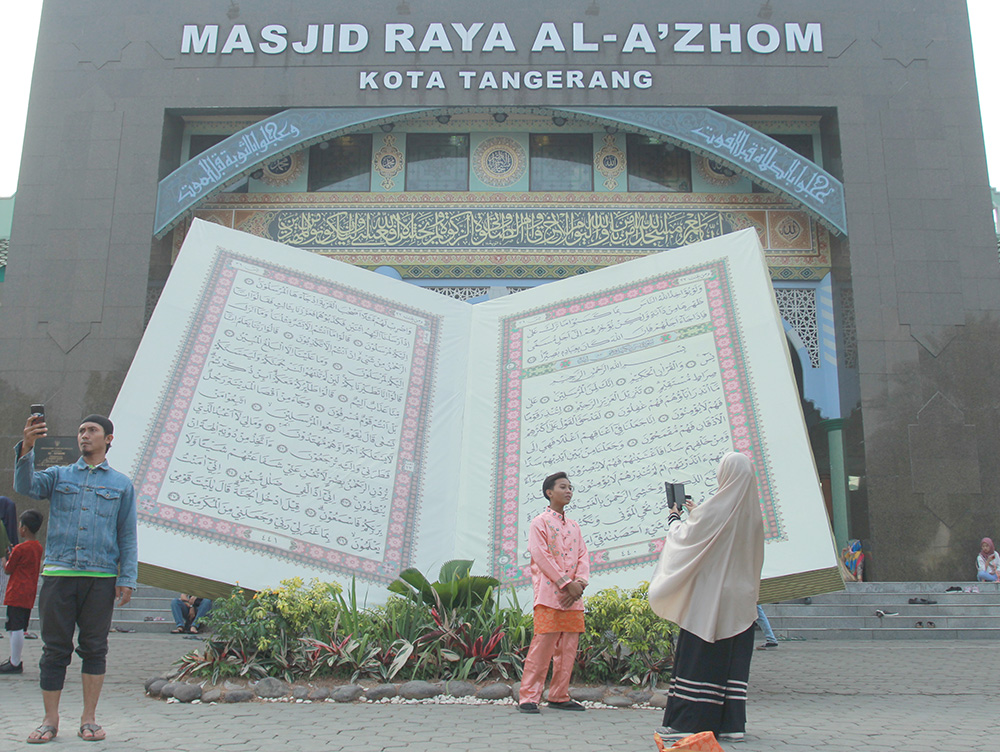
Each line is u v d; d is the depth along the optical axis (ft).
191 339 19.85
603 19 40.63
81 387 37.52
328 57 40.47
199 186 39.34
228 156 39.52
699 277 20.77
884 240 38.81
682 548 11.00
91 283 38.50
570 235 41.37
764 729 11.84
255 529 17.85
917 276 38.50
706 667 10.71
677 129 39.73
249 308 20.83
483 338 22.38
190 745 10.47
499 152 42.27
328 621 15.94
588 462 19.30
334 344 21.07
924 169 39.52
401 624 15.85
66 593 11.03
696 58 40.34
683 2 40.83
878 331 37.99
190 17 41.09
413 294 22.79
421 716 12.76
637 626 14.97
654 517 18.01
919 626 29.99
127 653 21.91
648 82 40.06
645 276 21.56
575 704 13.70
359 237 41.42
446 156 42.32
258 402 19.58
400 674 15.12
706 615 10.69
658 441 18.93
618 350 20.68
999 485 36.52
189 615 28.09
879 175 39.40
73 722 12.09
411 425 20.57
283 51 40.60
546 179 42.06
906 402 37.29
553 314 22.04
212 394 19.33
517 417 20.66
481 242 41.27
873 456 36.83
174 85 40.47
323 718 12.50
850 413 38.75
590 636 15.60
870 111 40.01
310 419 19.77
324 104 40.04
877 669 20.27
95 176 39.58
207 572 16.97
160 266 40.06
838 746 10.58
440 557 18.99
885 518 36.24
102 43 40.96
